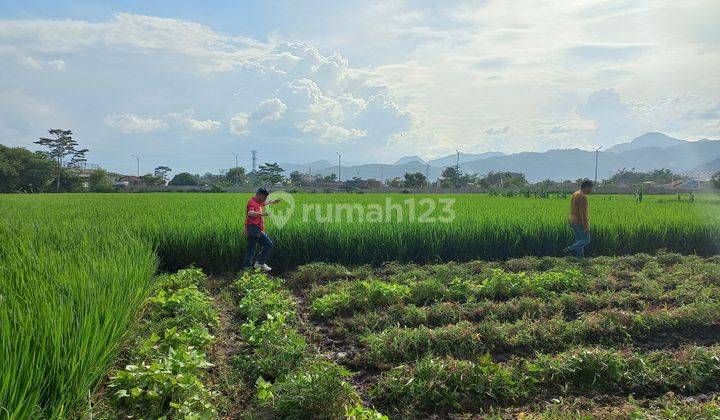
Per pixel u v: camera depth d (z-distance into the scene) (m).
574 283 9.17
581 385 5.34
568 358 5.63
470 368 5.29
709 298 8.44
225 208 19.78
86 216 15.77
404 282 9.59
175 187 78.94
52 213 17.44
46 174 72.88
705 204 24.70
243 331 6.51
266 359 5.64
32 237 9.34
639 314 7.27
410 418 4.75
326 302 8.03
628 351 6.11
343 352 6.48
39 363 3.67
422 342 6.24
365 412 4.43
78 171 98.06
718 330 7.12
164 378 4.43
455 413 4.87
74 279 5.44
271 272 11.79
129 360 5.38
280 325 6.56
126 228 11.50
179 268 11.72
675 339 6.87
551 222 13.80
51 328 4.05
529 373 5.48
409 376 5.25
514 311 7.71
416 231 12.66
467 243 12.84
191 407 4.34
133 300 6.30
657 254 12.58
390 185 93.75
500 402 5.06
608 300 8.26
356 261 12.29
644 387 5.34
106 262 6.68
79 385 4.01
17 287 5.30
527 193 41.16
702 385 5.40
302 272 10.55
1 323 3.83
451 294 8.56
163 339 5.84
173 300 7.33
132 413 4.23
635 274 10.34
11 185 68.31
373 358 6.01
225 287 9.95
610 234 13.88
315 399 4.54
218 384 5.30
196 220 13.64
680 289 8.99
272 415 4.65
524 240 13.36
